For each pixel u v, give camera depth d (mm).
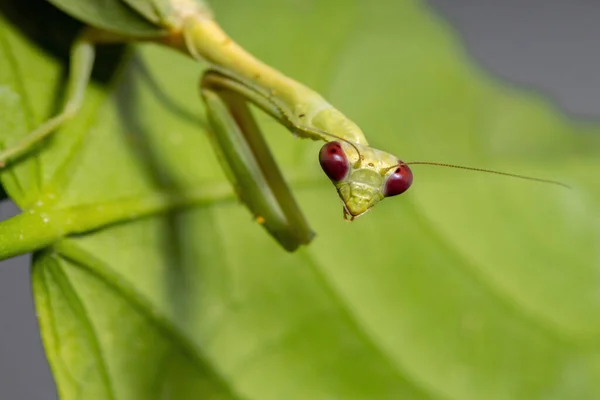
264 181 149
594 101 235
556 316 173
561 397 170
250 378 156
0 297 192
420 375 166
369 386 163
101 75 154
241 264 159
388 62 180
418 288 169
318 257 164
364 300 166
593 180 181
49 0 148
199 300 154
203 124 162
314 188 167
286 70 173
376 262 168
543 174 179
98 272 146
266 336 158
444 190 175
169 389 149
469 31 235
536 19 241
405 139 177
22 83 148
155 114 159
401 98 178
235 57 150
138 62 159
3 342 190
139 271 150
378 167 138
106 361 145
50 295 142
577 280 175
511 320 171
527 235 176
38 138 144
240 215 160
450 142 179
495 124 182
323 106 144
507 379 169
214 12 172
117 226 149
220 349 155
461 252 172
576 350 172
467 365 168
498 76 187
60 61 151
